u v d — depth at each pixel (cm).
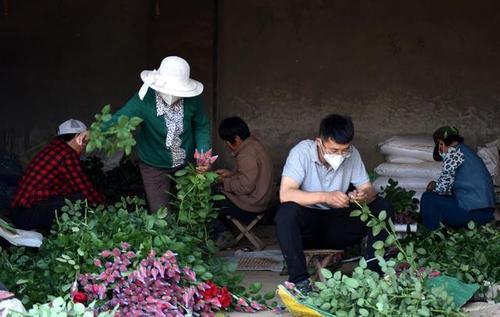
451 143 702
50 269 525
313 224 572
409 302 475
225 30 1041
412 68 1034
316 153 565
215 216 595
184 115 621
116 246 521
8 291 474
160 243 520
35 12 1051
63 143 679
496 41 1027
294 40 1041
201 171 584
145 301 488
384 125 1038
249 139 764
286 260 549
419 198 855
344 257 695
